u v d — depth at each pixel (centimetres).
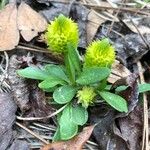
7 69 17
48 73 16
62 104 16
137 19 20
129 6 21
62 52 16
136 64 18
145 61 19
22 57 17
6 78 17
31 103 16
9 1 19
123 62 18
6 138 15
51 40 15
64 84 16
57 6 20
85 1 21
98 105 16
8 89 16
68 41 15
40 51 18
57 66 16
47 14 19
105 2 21
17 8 19
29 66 16
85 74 15
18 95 16
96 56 15
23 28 18
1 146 15
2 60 18
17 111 16
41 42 18
